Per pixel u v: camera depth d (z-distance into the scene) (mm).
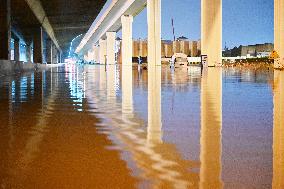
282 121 4715
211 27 40312
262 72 25547
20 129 4238
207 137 3693
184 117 5156
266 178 2316
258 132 3959
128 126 4430
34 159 2838
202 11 40875
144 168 2566
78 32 72062
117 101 7488
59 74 24641
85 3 39188
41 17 43406
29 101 7570
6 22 23703
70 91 10266
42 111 5941
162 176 2365
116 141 3525
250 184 2199
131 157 2879
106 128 4301
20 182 2271
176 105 6660
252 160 2768
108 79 17438
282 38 28641
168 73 25094
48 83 14312
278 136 3727
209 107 6324
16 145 3359
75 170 2525
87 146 3303
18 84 13562
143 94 9109
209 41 40438
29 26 46250
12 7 33688
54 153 3027
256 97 8180
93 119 5020
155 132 4004
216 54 40594
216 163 2682
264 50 77688
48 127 4391
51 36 63094
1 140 3598
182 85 12523
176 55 51406
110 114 5535
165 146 3275
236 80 15664
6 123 4699
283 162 2705
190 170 2500
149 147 3240
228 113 5535
